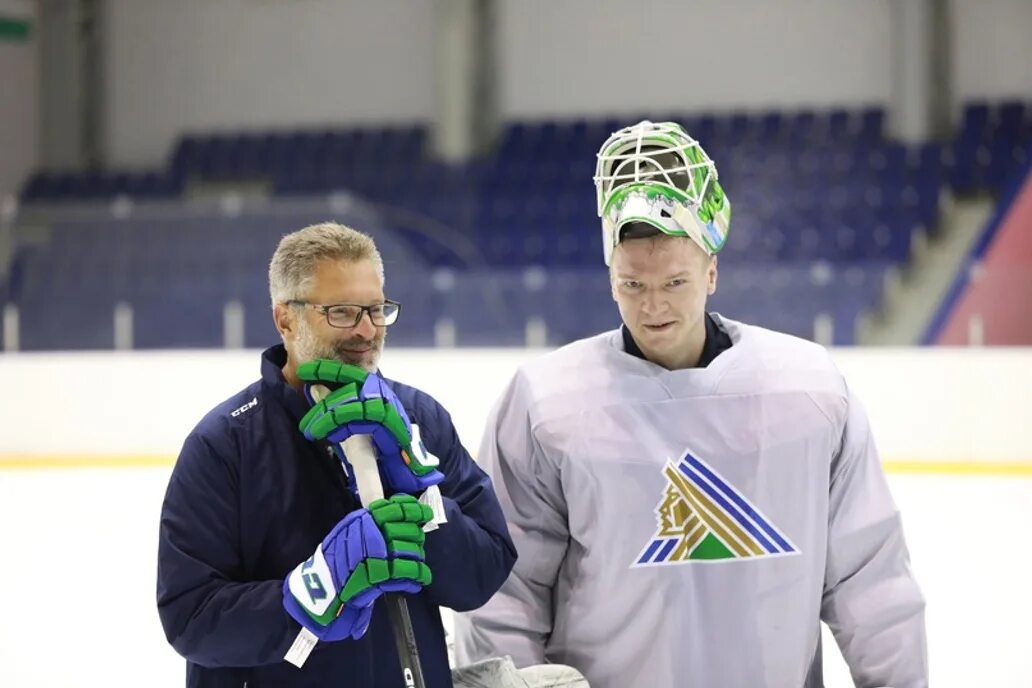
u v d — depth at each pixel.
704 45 44.34
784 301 25.61
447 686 6.08
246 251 27.77
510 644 7.16
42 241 28.09
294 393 5.89
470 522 5.98
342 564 5.31
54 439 26.69
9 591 15.70
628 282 6.42
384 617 5.95
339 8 47.09
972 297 25.44
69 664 12.57
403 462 5.67
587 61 45.22
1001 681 11.58
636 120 44.62
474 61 44.62
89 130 48.28
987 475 23.47
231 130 47.78
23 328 28.03
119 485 23.64
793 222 39.66
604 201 6.58
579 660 7.06
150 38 48.12
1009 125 41.16
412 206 42.62
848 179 40.47
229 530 5.78
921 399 23.81
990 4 41.69
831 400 6.77
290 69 47.38
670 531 6.71
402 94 46.72
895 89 42.16
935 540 17.77
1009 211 35.97
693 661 6.76
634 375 6.77
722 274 25.62
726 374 6.75
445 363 25.42
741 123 43.12
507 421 7.14
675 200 6.26
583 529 6.84
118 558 17.52
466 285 26.25
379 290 5.83
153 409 26.39
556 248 40.44
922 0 41.38
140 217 27.94
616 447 6.72
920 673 6.98
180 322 27.73
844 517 6.98
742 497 6.69
